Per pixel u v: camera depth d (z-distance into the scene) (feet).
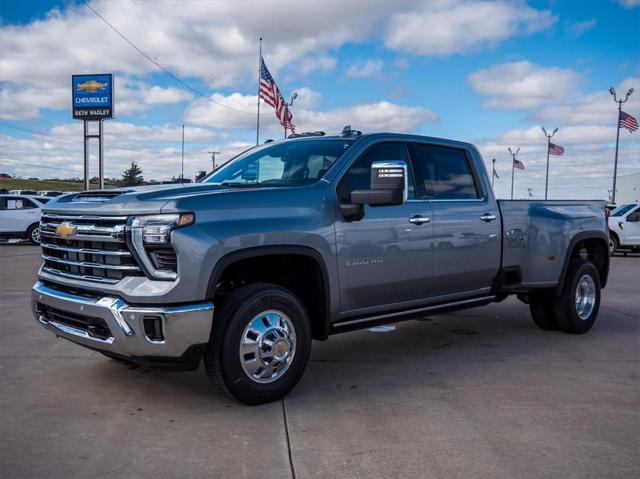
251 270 15.57
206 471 10.72
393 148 17.58
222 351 13.30
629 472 10.70
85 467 10.84
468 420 13.26
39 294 15.05
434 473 10.64
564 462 11.10
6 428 12.67
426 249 17.52
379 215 16.35
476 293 19.84
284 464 11.02
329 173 15.83
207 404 14.25
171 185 15.23
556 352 19.75
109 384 15.74
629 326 24.32
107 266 13.32
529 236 20.92
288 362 14.46
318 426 12.88
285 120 81.25
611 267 50.08
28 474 10.53
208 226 13.01
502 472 10.68
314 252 14.76
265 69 80.38
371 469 10.80
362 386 15.84
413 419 13.33
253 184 15.55
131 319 12.68
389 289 16.81
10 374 16.58
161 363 13.05
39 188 296.10
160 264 12.86
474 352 19.74
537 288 21.42
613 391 15.40
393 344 20.94
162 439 12.13
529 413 13.73
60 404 14.19
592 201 23.95
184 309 12.65
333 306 15.55
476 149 20.34
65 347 19.65
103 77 103.60
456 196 19.03
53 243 15.24
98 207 13.58
